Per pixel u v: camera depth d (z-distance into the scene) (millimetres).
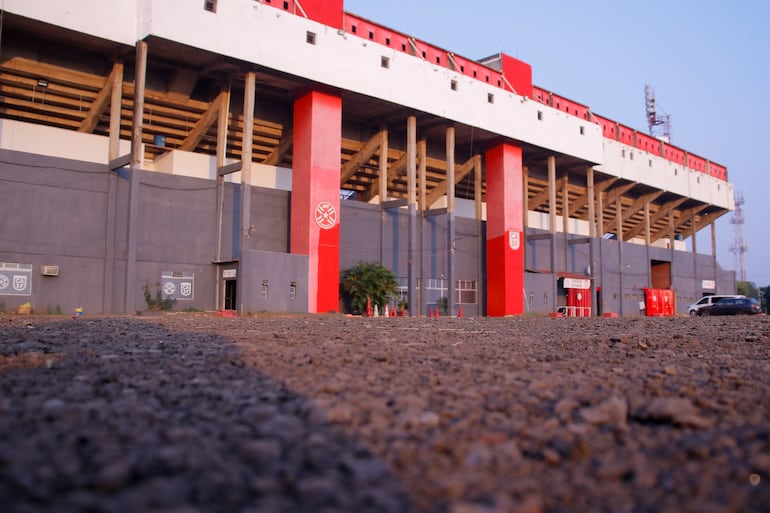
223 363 6883
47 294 28781
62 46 30906
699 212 75812
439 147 48844
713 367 7180
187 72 33719
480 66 45938
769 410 4344
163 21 29828
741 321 25234
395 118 42188
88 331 12555
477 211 48500
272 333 12828
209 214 34344
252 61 32562
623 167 58438
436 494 2516
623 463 2996
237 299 32281
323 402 4285
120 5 30016
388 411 4012
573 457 3080
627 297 61625
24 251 28297
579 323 23156
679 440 3461
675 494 2582
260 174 39312
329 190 36281
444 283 45375
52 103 34625
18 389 4762
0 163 27938
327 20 36469
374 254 41594
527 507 2311
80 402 4305
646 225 65438
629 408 4316
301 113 36875
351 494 2451
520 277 47344
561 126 49875
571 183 59031
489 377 5844
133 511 2195
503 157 47031
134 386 5109
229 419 3799
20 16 27422
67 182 29656
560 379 5789
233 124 38719
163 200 32750
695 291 71812
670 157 67250
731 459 3078
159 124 37906
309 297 34844
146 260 31984
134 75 33812
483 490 2576
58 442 3162
